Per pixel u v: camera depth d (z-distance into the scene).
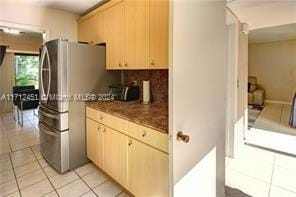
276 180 2.21
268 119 4.94
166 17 1.86
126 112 1.95
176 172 1.21
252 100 6.93
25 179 2.26
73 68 2.38
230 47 2.71
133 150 1.76
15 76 6.59
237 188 2.06
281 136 3.64
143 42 2.10
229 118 2.76
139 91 2.75
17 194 1.98
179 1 1.14
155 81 2.56
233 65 2.69
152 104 2.40
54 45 2.33
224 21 1.65
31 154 2.95
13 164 2.63
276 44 7.20
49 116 2.48
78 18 3.26
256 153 2.93
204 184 1.48
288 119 4.90
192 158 1.33
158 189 1.54
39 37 5.48
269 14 2.65
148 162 1.61
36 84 7.15
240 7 2.38
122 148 1.90
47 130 2.55
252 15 2.68
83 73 2.48
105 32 2.65
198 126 1.37
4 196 1.95
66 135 2.37
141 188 1.71
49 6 2.88
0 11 2.56
